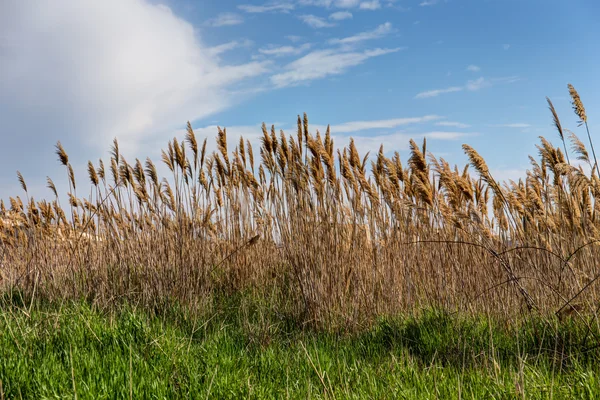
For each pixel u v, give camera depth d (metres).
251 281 8.77
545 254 6.81
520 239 6.82
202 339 6.21
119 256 8.33
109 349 5.12
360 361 5.39
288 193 8.04
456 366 5.28
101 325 5.75
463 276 7.09
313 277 7.28
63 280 8.04
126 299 7.27
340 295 7.13
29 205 9.16
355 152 8.04
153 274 7.86
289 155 8.17
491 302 6.67
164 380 4.25
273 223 8.64
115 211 9.19
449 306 6.79
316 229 7.56
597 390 3.96
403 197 7.82
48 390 3.93
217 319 7.16
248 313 7.48
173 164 8.68
